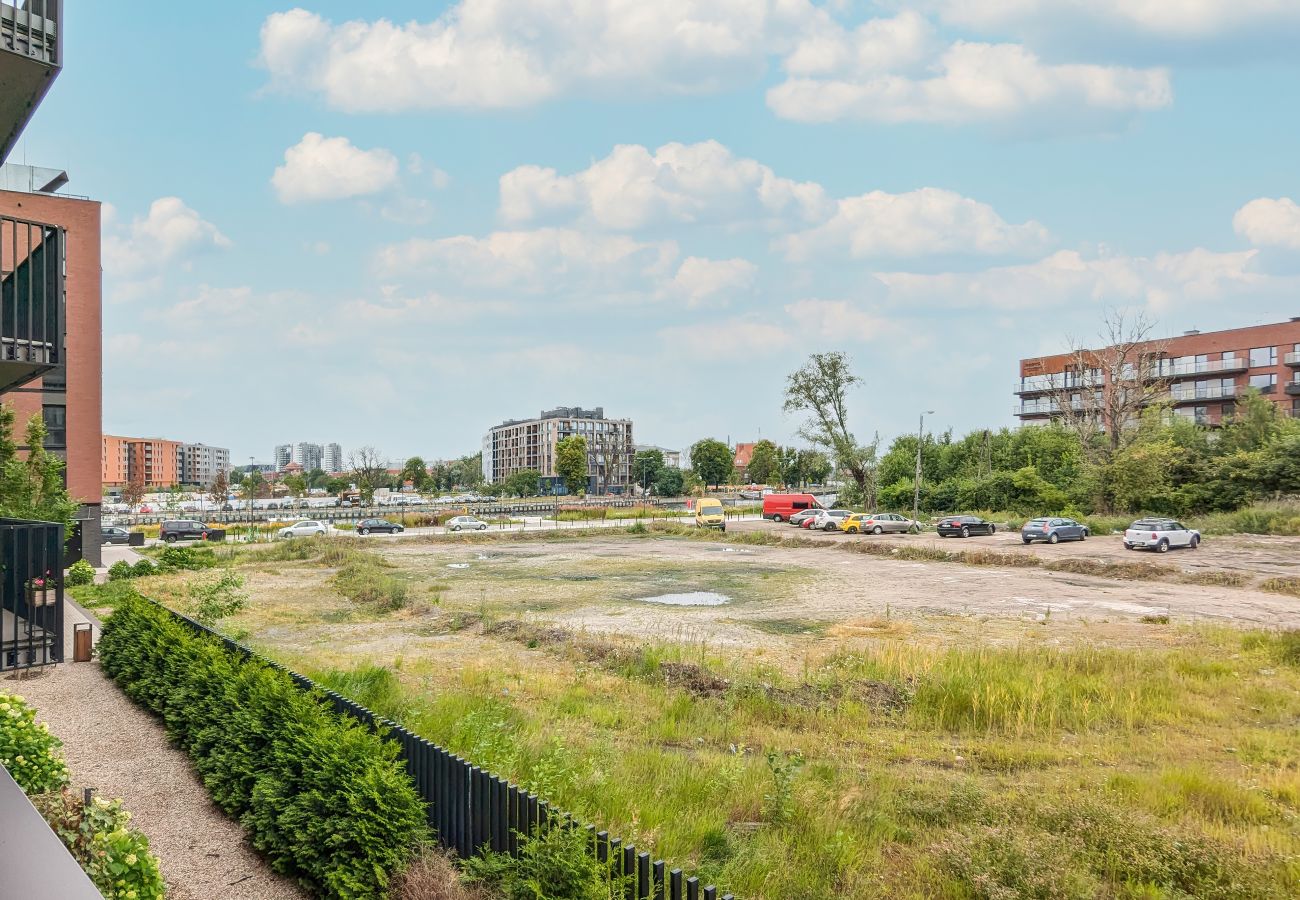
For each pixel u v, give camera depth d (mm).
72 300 38188
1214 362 75625
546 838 5504
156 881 5379
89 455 38156
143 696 11484
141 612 13305
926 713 12867
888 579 31688
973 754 10875
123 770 9141
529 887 5320
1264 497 47781
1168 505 51781
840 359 71438
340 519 72188
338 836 6113
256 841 6934
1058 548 40781
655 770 9305
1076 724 12242
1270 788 9211
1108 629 20500
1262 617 22141
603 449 189000
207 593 17172
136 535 50625
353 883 5945
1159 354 68188
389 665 16172
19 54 7328
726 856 7109
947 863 6980
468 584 30688
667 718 12266
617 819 7688
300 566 36688
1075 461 62156
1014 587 28922
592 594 27875
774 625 21641
